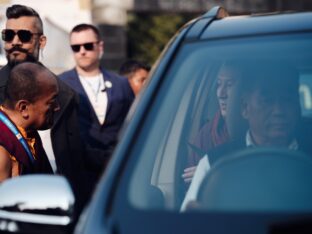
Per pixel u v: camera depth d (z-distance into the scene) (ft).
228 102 16.34
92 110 29.17
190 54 14.11
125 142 12.48
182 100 14.74
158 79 13.83
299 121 14.58
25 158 17.88
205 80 15.62
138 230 10.68
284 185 12.06
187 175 16.24
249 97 14.70
